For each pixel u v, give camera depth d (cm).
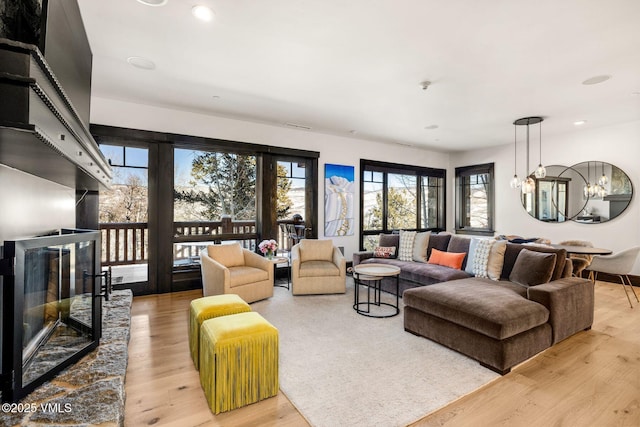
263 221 515
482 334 240
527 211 622
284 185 545
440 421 177
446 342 266
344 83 347
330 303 398
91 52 256
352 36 252
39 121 112
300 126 526
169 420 176
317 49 274
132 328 311
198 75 329
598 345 275
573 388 210
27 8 139
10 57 103
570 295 284
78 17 197
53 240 170
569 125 512
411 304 297
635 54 278
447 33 246
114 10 220
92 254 213
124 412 175
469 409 188
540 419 178
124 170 420
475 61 293
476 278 361
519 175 638
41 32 135
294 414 183
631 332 304
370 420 177
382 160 660
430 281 398
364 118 479
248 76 330
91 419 143
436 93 375
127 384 212
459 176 757
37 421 140
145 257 437
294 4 213
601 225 524
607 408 189
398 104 414
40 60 110
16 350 149
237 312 244
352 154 618
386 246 524
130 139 413
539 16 223
